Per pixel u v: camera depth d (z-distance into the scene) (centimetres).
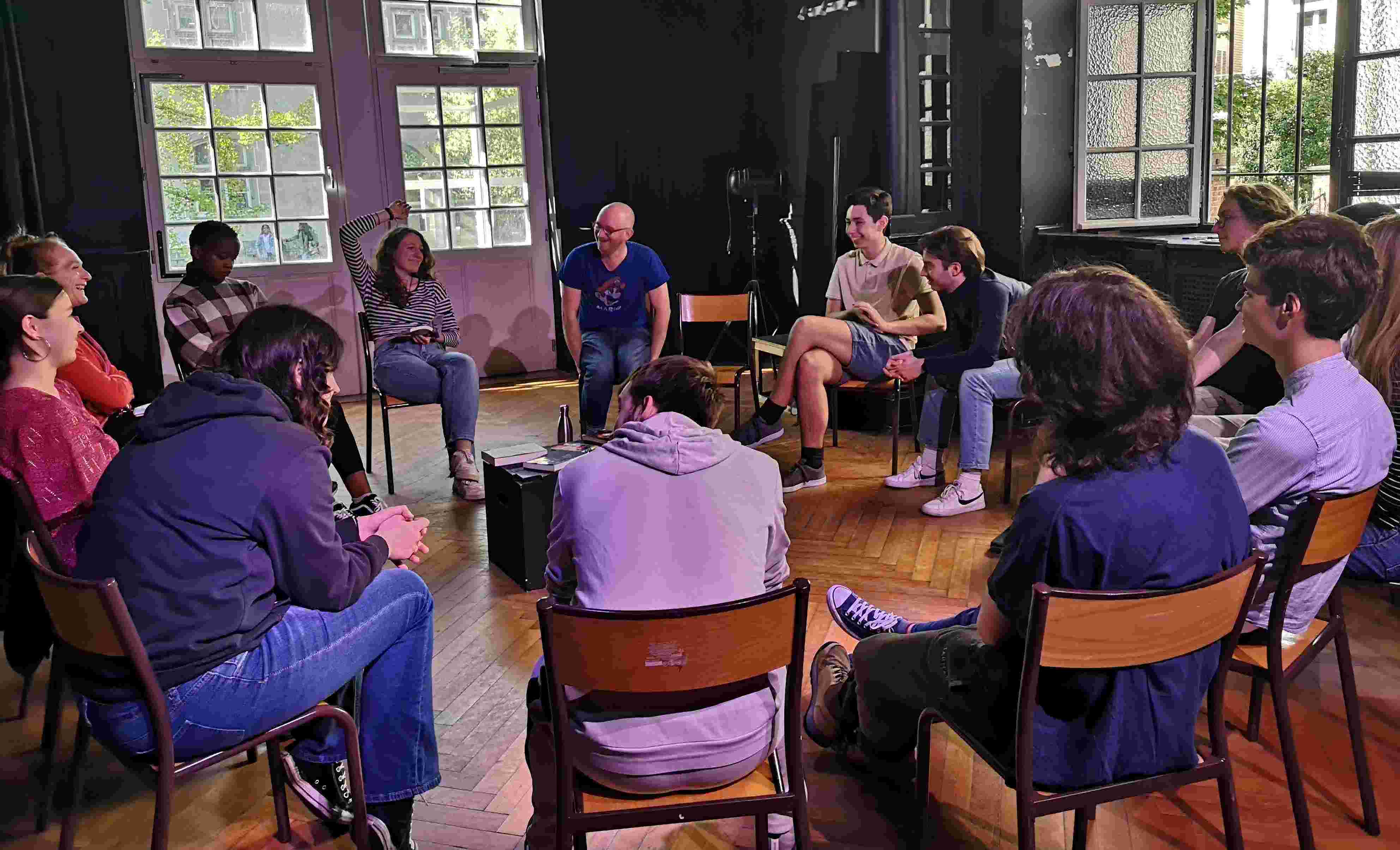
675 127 747
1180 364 149
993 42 588
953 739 252
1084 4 556
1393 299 248
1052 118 578
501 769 244
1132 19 570
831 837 214
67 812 206
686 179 756
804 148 704
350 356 707
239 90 657
